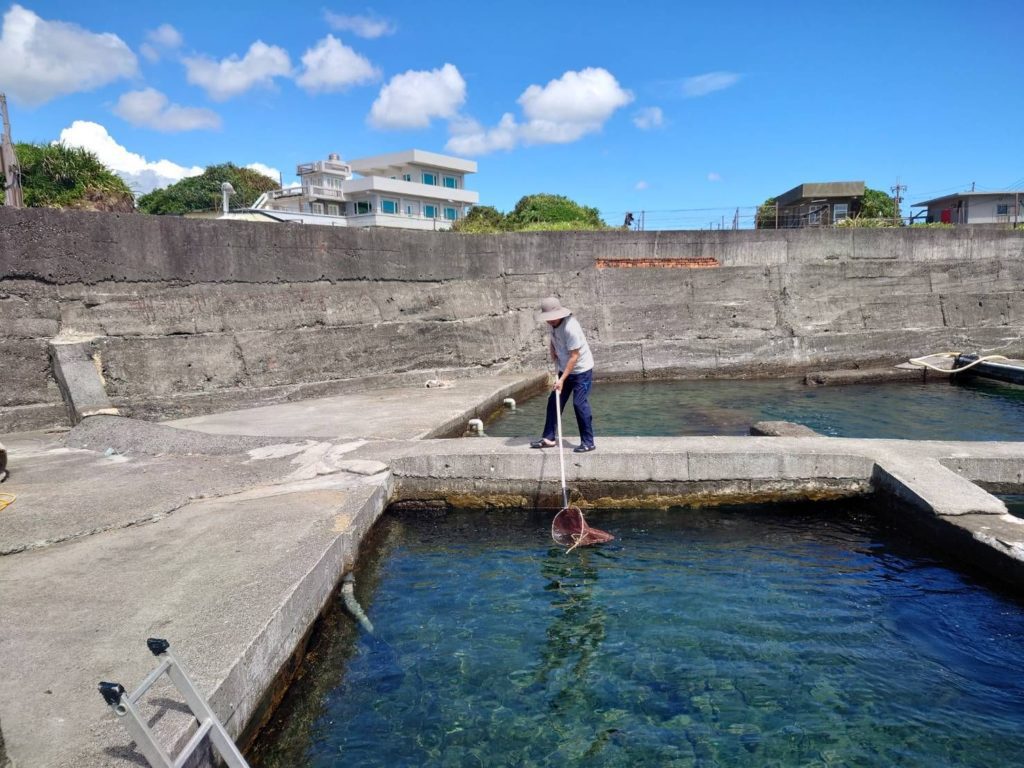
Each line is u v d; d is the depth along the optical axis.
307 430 8.52
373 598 5.02
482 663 4.12
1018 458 6.52
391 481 6.80
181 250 10.54
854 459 6.69
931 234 18.47
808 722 3.54
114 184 15.80
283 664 3.72
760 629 4.48
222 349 10.80
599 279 17.03
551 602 4.92
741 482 6.83
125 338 9.79
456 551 5.97
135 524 5.05
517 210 29.88
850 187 24.19
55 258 9.27
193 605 3.69
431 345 14.11
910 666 4.04
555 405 6.75
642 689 3.84
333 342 12.34
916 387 15.00
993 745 3.35
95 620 3.51
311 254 12.27
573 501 6.89
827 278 17.97
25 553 4.48
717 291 17.55
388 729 3.53
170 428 7.93
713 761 3.27
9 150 10.59
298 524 5.06
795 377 17.16
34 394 8.89
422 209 46.59
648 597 4.98
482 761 3.30
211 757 2.74
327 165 48.81
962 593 4.98
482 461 6.88
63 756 2.45
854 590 5.05
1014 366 14.77
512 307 16.30
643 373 16.91
